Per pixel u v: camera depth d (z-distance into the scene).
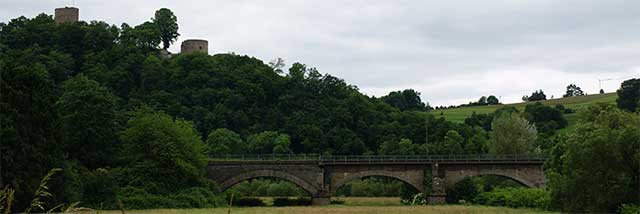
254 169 99.94
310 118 155.88
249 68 173.00
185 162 90.56
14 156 60.75
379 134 155.25
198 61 170.75
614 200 59.00
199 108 154.88
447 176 103.25
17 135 61.44
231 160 99.62
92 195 79.56
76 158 87.00
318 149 146.88
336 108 158.12
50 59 157.25
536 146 131.62
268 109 162.00
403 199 110.75
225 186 99.38
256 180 134.00
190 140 94.00
